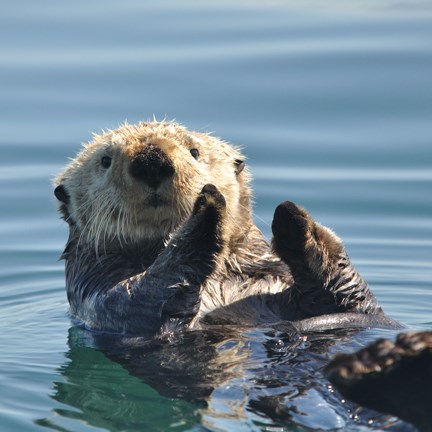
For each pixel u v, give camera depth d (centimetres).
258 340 1282
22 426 1139
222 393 1165
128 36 2794
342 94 2430
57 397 1244
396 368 1019
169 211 1359
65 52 2700
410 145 2273
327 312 1395
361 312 1391
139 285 1338
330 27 2797
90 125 2306
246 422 1085
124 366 1323
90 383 1294
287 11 2950
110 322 1377
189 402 1172
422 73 2478
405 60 2534
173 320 1327
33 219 2077
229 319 1383
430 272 1855
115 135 1437
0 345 1470
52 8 3025
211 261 1309
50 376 1322
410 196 2108
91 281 1446
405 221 2030
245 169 1554
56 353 1423
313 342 1261
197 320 1359
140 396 1231
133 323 1342
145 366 1298
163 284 1312
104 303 1385
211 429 1071
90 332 1408
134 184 1339
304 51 2612
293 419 1073
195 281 1312
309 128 2327
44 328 1559
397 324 1353
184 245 1303
